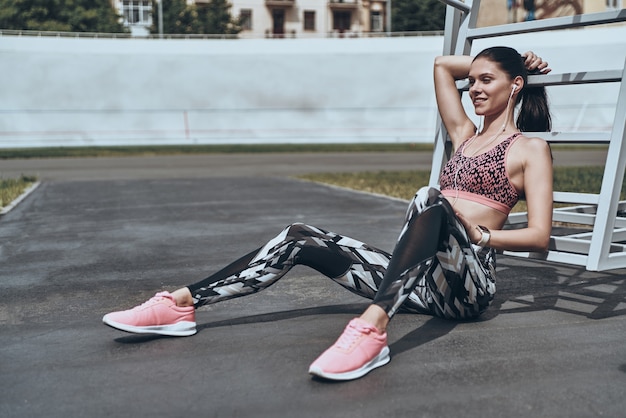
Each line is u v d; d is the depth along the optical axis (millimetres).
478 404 1751
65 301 3010
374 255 2365
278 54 22781
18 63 21625
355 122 23000
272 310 2727
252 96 22953
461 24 3035
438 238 2072
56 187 9070
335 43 22750
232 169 12602
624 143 2381
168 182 9648
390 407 1742
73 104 22141
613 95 20062
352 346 1936
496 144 2354
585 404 1743
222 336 2367
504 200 2324
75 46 21984
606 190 2361
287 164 14016
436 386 1873
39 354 2236
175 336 2361
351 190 8094
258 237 4727
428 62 22500
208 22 41156
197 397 1835
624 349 2170
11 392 1904
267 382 1929
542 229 2201
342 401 1786
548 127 2660
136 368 2070
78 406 1795
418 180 9367
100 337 2408
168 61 22531
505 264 3641
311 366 1890
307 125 23078
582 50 19734
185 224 5449
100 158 16547
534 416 1677
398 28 39562
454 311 2355
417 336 2314
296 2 43375
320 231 2340
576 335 2320
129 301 3000
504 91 2379
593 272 3408
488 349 2176
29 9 37500
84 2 39125
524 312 2625
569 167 11141
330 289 3086
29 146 21859
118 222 5648
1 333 2506
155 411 1753
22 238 4871
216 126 22969
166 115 22719
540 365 2025
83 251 4301
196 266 3779
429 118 22750
